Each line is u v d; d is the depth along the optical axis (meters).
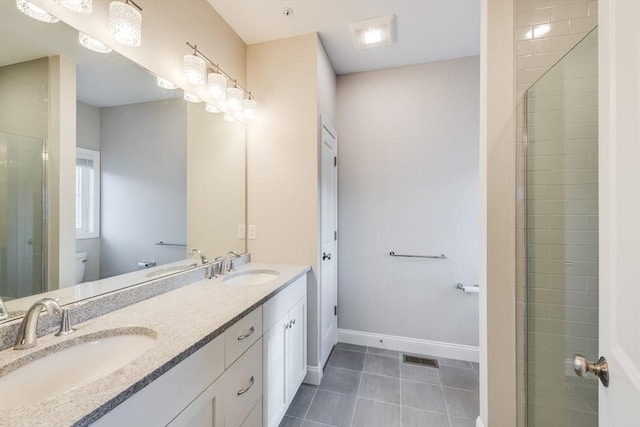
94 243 1.20
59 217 1.07
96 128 1.21
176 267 1.65
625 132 0.54
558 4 1.34
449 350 2.50
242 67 2.20
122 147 1.33
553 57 1.34
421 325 2.58
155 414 0.77
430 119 2.55
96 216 1.21
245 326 1.24
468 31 2.12
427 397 1.95
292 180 2.16
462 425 1.69
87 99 1.17
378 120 2.68
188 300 1.34
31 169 0.99
